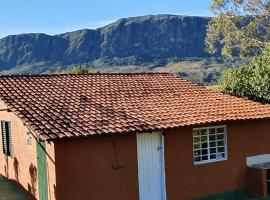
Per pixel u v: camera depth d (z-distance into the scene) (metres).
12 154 17.50
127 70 150.00
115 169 13.80
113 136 13.59
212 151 16.03
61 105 15.45
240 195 16.05
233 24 41.50
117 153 13.85
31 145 15.09
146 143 14.52
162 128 14.14
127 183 14.05
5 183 17.67
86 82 18.88
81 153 13.19
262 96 21.80
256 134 17.06
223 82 24.34
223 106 17.64
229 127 16.34
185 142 15.26
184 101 17.73
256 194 16.11
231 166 16.31
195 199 15.39
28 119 13.54
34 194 14.98
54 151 12.84
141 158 14.37
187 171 15.27
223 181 16.08
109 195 13.68
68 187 12.97
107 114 14.93
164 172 14.78
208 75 118.62
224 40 42.41
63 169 12.90
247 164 16.73
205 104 17.61
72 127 13.31
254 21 40.88
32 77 18.55
